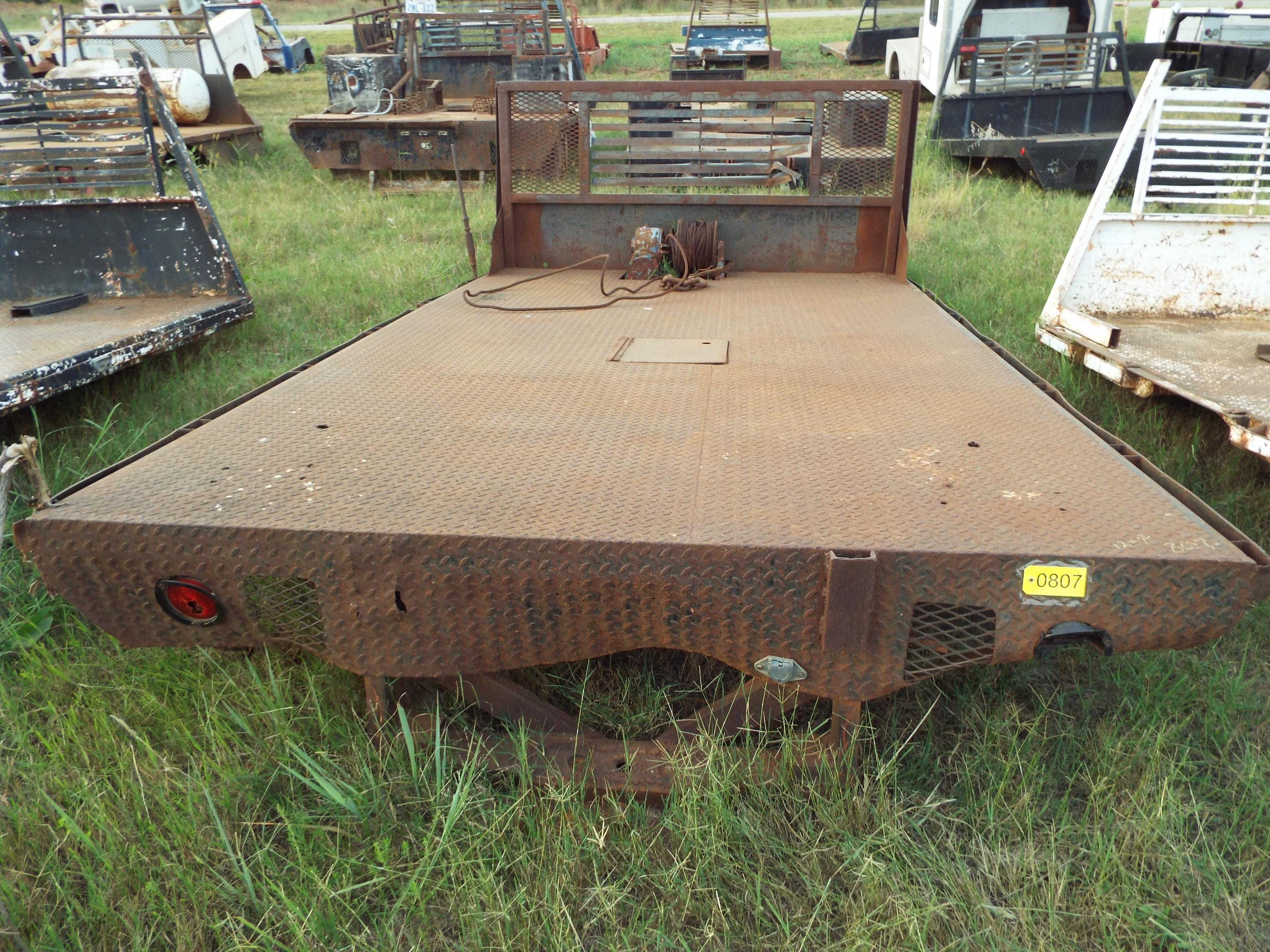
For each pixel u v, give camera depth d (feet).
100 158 16.02
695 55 62.59
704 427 7.75
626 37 92.94
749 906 6.11
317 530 5.97
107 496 6.50
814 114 14.21
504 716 7.41
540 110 14.56
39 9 129.29
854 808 6.63
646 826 6.66
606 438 7.52
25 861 6.47
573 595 5.96
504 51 40.52
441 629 6.16
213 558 6.13
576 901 6.14
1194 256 13.66
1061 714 7.84
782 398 8.50
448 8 41.22
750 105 14.37
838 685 6.01
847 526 5.93
